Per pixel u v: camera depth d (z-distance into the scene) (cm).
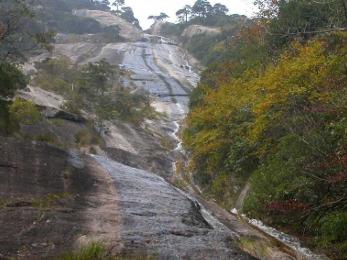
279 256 996
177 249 921
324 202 1126
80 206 1088
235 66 3155
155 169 2755
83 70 4756
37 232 893
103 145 3038
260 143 1703
